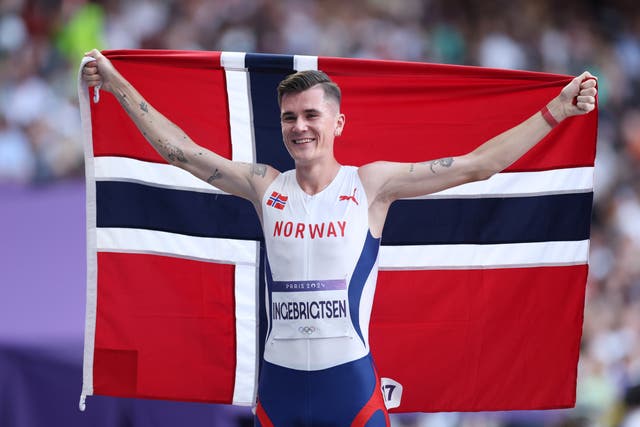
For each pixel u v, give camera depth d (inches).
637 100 1891.0
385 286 616.7
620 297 1365.7
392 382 616.7
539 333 619.8
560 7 1916.8
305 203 522.0
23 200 877.8
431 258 617.3
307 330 515.8
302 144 517.0
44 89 1400.1
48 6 1502.2
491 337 619.8
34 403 687.1
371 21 1742.1
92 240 599.8
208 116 604.1
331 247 515.2
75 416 690.2
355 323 518.6
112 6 1560.0
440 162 529.7
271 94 603.8
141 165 602.2
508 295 618.8
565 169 616.4
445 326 617.3
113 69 555.8
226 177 538.9
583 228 617.9
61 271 768.9
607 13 1968.5
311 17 1700.3
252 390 612.4
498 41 1792.6
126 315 603.8
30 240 810.2
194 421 705.6
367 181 527.2
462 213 617.3
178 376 608.7
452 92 603.2
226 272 612.1
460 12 1828.2
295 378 518.3
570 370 620.7
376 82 600.7
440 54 1758.1
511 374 620.1
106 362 601.9
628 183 1656.0
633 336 1253.1
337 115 527.8
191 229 608.7
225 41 1605.6
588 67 1857.8
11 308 716.0
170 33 1573.6
